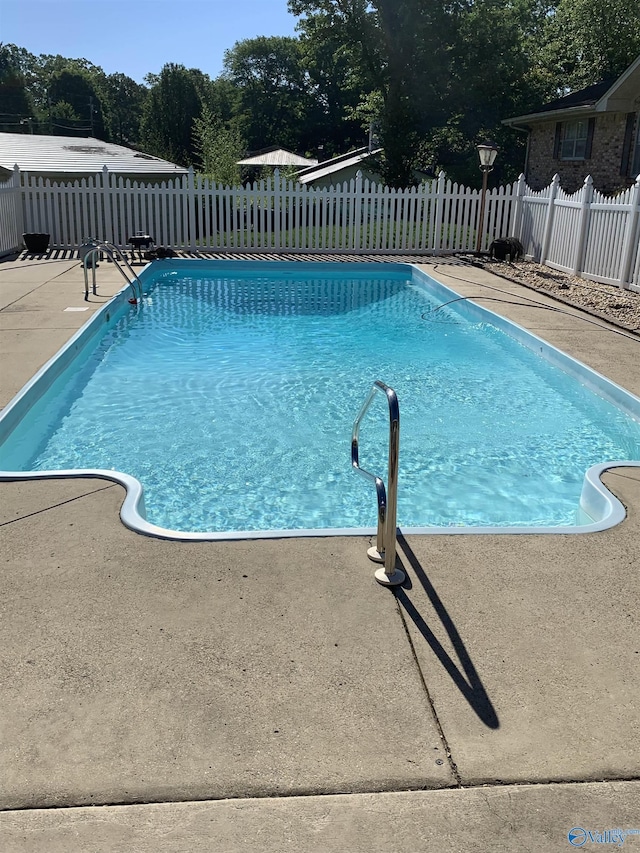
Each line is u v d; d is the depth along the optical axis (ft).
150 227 55.21
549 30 109.60
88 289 36.86
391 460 10.68
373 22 104.27
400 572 11.21
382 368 27.84
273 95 257.96
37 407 21.52
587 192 41.83
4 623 9.82
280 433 21.07
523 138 102.89
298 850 6.52
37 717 8.07
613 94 60.23
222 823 6.78
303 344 31.53
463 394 24.88
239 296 43.04
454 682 8.80
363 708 8.32
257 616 10.07
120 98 363.56
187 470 18.45
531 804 7.07
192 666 9.00
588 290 38.63
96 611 10.12
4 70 339.57
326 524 15.79
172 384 25.49
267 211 55.83
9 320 29.73
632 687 8.78
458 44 99.66
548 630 9.90
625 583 11.15
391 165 104.63
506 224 55.57
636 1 92.22
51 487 14.12
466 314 37.24
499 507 16.76
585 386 23.97
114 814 6.84
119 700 8.38
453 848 6.58
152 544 12.00
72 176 77.15
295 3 107.14
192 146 222.69
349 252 56.75
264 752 7.64
